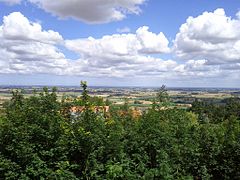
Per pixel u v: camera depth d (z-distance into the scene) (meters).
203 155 13.08
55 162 10.03
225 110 37.78
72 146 10.43
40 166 9.57
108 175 10.23
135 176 10.48
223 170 13.32
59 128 10.35
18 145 9.58
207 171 13.13
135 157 11.15
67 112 11.27
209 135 13.48
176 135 13.20
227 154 13.24
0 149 9.88
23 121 10.06
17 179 9.49
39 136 10.05
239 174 13.10
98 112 11.50
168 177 10.75
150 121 11.97
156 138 11.51
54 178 9.57
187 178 11.59
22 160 9.59
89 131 10.46
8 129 9.80
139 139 11.48
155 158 11.45
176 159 11.85
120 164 10.59
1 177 9.64
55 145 10.19
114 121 11.47
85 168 10.48
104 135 10.70
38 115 10.24
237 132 13.83
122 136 11.34
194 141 13.19
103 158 10.73
